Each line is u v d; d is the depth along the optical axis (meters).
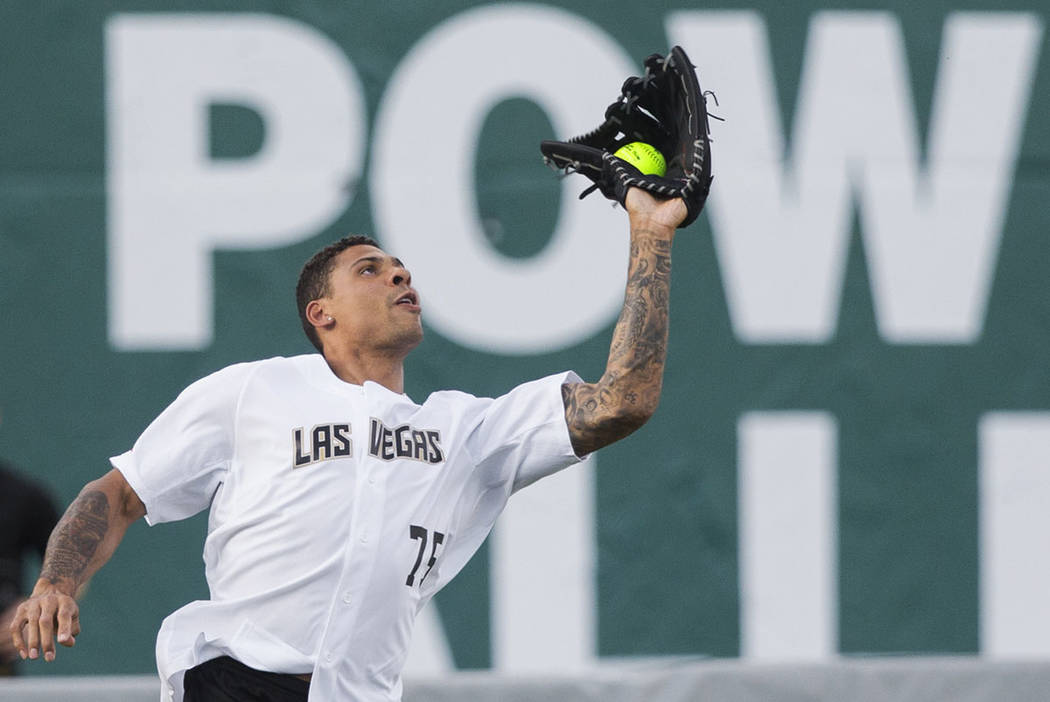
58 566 10.40
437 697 14.95
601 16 22.70
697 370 22.31
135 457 10.86
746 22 22.70
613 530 21.98
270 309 22.27
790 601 22.06
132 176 22.34
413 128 22.50
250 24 22.56
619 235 22.39
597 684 14.98
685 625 21.92
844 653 22.03
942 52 22.75
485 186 22.47
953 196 22.59
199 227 22.33
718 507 22.11
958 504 22.28
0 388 22.08
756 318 22.36
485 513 11.55
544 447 11.20
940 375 22.42
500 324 22.30
